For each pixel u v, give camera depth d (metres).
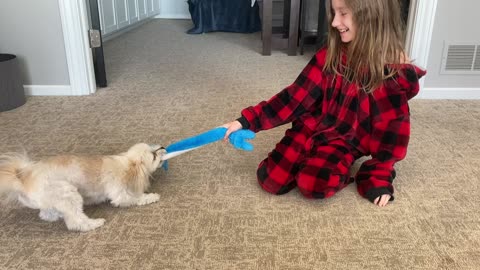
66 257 1.12
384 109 1.38
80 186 1.22
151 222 1.27
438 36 2.28
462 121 2.05
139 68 3.04
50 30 2.36
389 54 1.31
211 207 1.35
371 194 1.35
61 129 1.97
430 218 1.29
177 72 2.94
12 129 1.96
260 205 1.36
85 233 1.22
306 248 1.15
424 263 1.10
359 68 1.33
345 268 1.08
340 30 1.32
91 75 2.47
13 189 1.14
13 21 2.34
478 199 1.39
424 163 1.63
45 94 2.47
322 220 1.28
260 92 2.50
